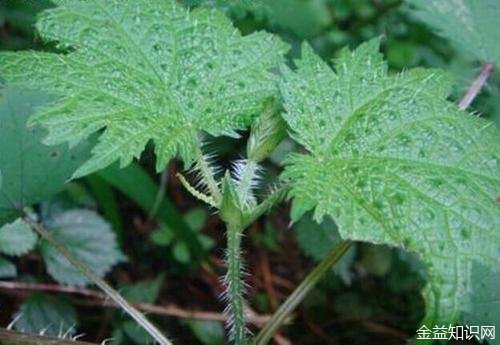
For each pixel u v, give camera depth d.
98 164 0.47
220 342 0.96
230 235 0.48
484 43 0.65
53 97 0.60
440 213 0.44
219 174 0.96
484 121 0.48
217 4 0.63
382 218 0.44
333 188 0.45
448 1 0.66
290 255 1.09
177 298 1.02
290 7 0.85
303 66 0.50
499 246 0.44
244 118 0.50
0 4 0.93
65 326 0.86
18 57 0.50
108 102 0.49
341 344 1.01
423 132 0.47
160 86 0.50
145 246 1.05
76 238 0.86
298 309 1.03
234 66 0.51
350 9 1.01
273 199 0.48
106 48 0.51
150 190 0.86
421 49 1.00
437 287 0.43
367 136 0.47
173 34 0.52
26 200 0.60
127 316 0.92
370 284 1.04
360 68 0.50
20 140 0.60
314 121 0.48
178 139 0.49
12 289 0.89
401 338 1.00
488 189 0.45
